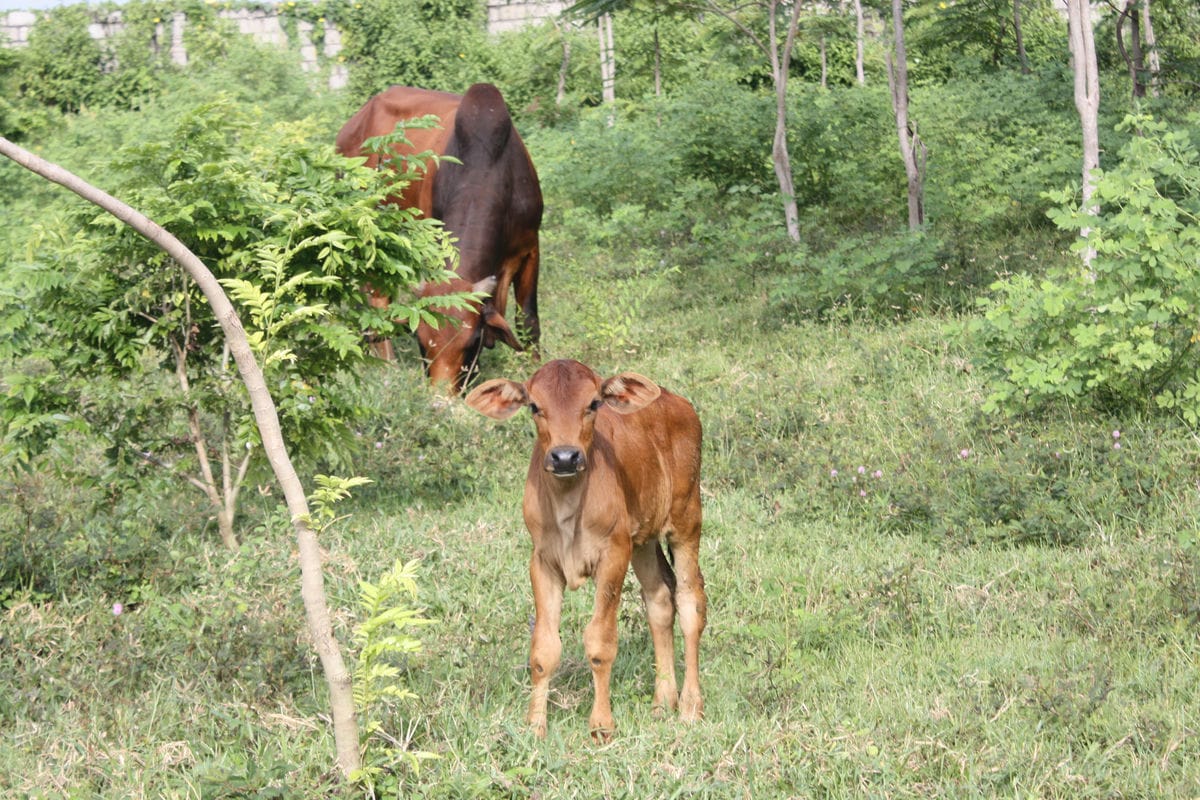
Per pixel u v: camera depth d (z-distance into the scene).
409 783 3.92
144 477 6.52
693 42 22.06
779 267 12.47
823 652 5.25
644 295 11.49
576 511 4.50
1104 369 7.44
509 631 5.51
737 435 8.27
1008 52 20.28
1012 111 15.57
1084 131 9.41
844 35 18.78
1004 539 6.53
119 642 5.04
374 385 8.33
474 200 9.88
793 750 4.18
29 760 4.29
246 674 4.82
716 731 4.39
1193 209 8.45
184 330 6.33
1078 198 12.38
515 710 4.66
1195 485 6.66
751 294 11.98
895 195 14.30
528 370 10.05
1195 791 3.94
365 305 6.74
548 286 13.42
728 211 14.88
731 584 6.13
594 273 13.48
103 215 6.03
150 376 7.24
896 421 8.10
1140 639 5.12
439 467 7.62
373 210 6.37
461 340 9.14
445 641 5.39
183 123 6.30
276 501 7.21
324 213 6.12
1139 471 6.75
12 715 4.70
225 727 4.48
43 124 20.11
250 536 6.50
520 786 3.93
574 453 4.30
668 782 3.96
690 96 16.09
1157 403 7.51
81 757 4.25
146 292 6.25
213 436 7.00
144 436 6.65
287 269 6.30
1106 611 5.36
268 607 5.40
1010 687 4.70
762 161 15.12
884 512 6.93
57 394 6.33
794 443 8.00
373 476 7.59
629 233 14.62
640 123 18.00
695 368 9.72
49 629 5.31
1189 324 7.49
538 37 25.06
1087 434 7.35
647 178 15.47
